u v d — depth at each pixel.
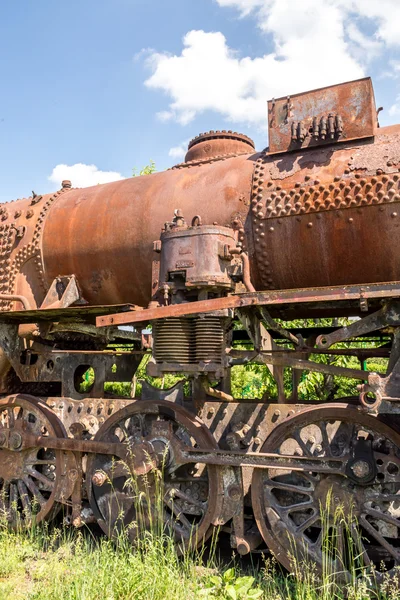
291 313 4.89
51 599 3.59
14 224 6.02
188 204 4.90
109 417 4.79
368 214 4.09
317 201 4.23
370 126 4.27
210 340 4.21
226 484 4.20
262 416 4.36
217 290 4.16
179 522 4.55
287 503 4.19
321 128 4.31
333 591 3.56
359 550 3.71
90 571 3.80
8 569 4.29
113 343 6.78
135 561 3.85
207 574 3.89
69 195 5.98
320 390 7.65
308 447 4.10
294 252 4.41
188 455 4.26
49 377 5.62
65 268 5.59
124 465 4.36
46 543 4.96
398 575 3.53
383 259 4.16
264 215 4.45
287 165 4.51
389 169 4.04
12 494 5.30
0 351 5.57
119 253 5.23
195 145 5.82
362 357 5.17
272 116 4.70
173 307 4.03
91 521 4.83
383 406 3.54
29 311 4.76
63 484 4.89
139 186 5.42
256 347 4.26
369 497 3.71
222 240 4.17
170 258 4.20
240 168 4.85
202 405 4.62
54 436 4.96
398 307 3.66
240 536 4.09
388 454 3.73
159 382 9.33
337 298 3.54
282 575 4.00
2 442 5.21
